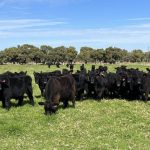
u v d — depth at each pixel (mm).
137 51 187250
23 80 24328
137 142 15305
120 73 29422
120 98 29578
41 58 188875
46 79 27609
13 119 19766
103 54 177000
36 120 19547
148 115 20906
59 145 14875
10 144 15148
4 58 188375
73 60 188875
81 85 27719
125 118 20109
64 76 23250
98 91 27734
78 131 17125
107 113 21547
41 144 15086
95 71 29547
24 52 189750
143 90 27531
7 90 23016
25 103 25812
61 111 22109
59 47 192875
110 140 15539
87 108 23500
